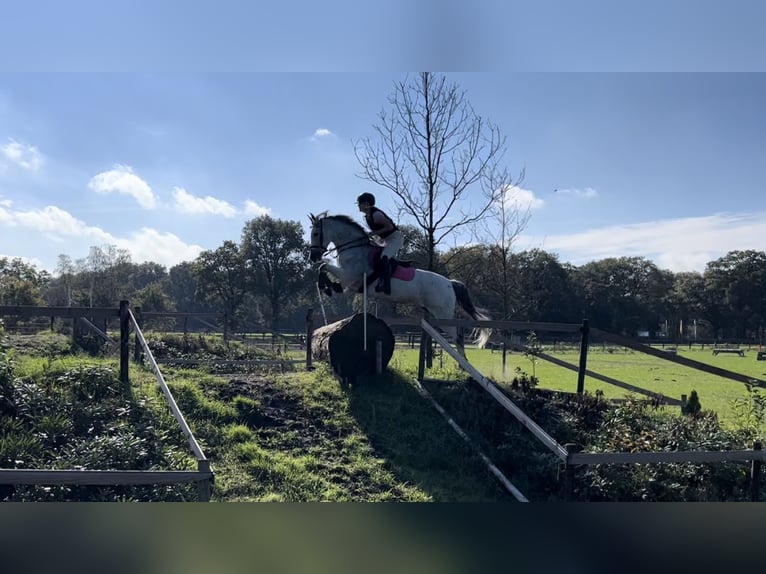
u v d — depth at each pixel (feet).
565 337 154.81
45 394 23.54
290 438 24.12
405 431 26.09
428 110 44.06
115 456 19.92
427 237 45.34
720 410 43.24
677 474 24.21
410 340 69.05
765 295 264.31
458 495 21.56
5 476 14.53
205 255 203.62
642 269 252.42
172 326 112.57
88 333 53.83
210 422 24.09
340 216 32.96
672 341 186.19
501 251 58.03
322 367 33.01
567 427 27.40
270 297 202.90
